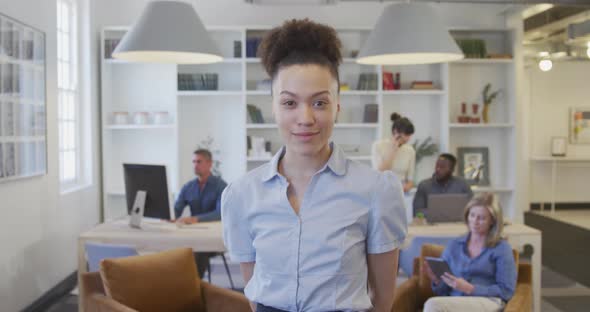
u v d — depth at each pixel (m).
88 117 6.41
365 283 1.17
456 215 4.68
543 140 11.20
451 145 7.46
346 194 1.15
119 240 4.15
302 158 1.17
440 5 7.32
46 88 5.00
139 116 6.73
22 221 4.55
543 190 11.28
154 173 4.27
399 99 7.30
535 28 9.39
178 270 3.24
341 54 1.20
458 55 3.98
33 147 4.68
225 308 3.20
